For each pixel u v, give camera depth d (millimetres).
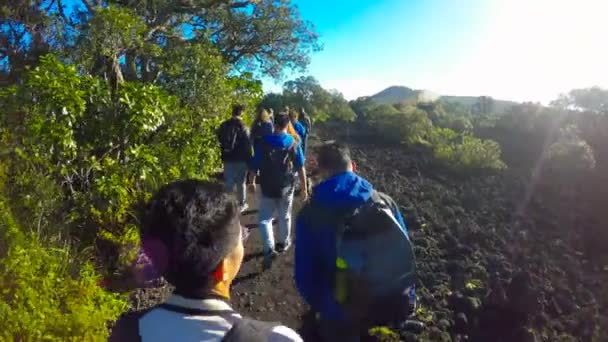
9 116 4797
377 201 3189
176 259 1334
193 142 6773
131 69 10398
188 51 10172
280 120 5816
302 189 6086
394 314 3217
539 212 10133
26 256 3299
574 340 5637
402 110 18844
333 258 3127
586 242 8953
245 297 5445
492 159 13125
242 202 7723
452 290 6109
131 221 4766
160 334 1295
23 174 4352
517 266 7367
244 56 18188
